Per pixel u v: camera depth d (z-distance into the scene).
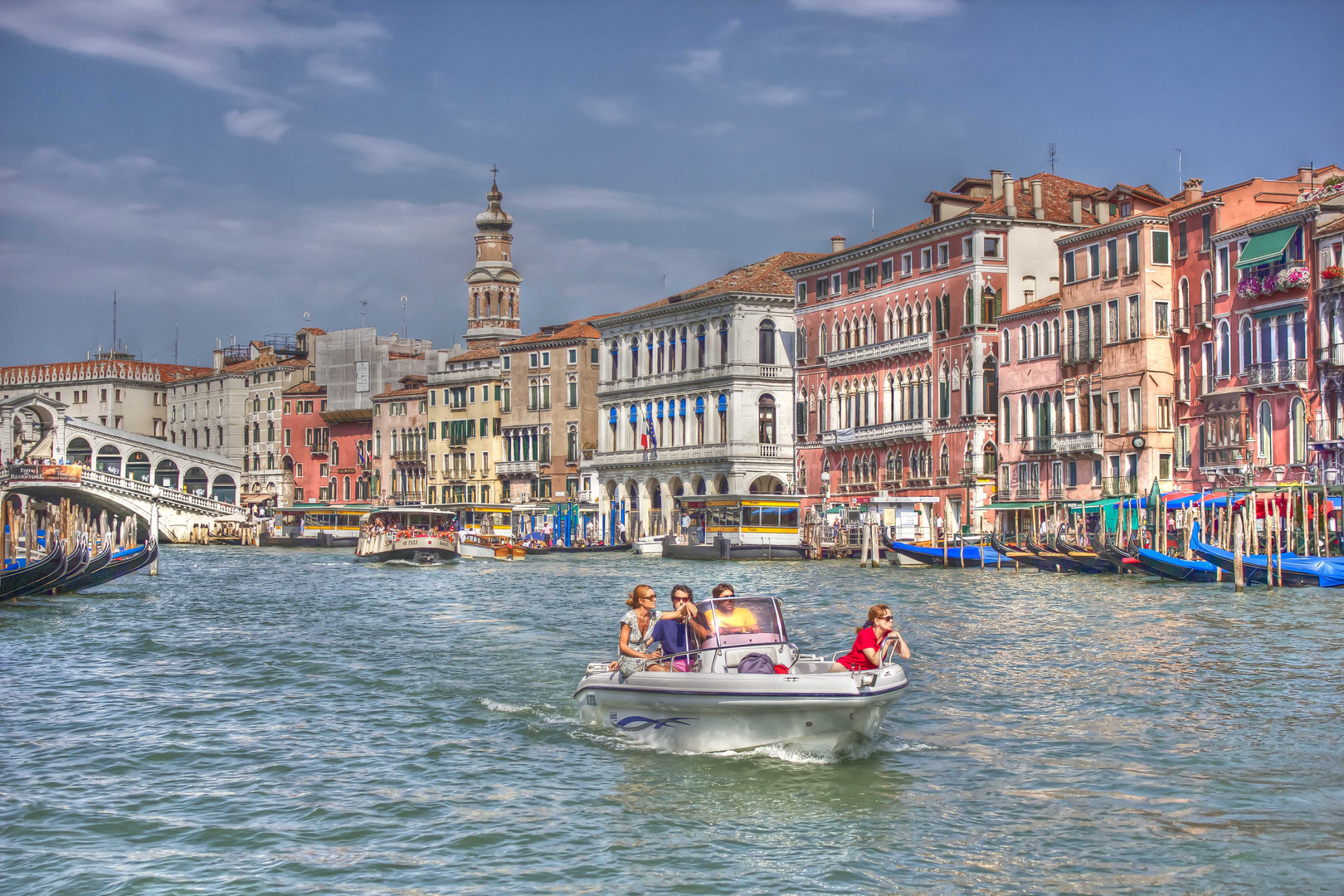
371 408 118.44
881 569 56.47
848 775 16.11
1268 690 21.56
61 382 142.62
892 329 72.38
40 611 37.81
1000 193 68.12
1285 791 15.31
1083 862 13.07
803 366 80.00
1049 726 18.81
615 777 16.20
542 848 13.65
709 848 13.59
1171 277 55.62
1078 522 54.47
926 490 69.06
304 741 18.42
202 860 13.40
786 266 80.75
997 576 49.59
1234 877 12.64
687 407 85.94
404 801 15.33
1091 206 68.44
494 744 18.06
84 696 22.22
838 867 13.00
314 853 13.58
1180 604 35.59
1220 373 52.69
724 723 16.86
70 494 93.38
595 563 68.31
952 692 21.52
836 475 76.94
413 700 21.39
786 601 39.22
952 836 13.87
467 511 89.69
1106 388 57.75
